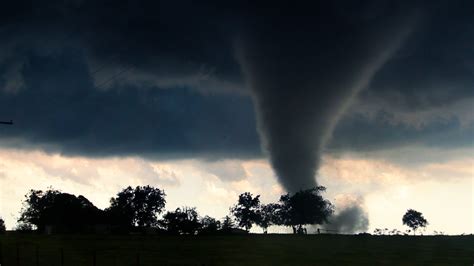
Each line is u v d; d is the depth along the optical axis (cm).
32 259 9156
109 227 18550
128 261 9188
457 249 11488
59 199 18425
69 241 12481
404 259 9862
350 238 14150
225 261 9400
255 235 15350
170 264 8919
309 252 10825
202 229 17712
